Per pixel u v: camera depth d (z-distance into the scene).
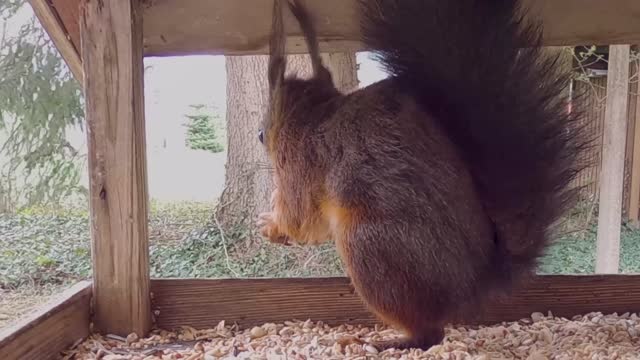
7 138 1.21
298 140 0.39
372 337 0.40
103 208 0.40
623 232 1.56
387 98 0.37
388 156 0.35
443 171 0.35
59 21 0.41
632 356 0.36
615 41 0.43
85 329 0.39
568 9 0.42
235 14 0.42
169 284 0.42
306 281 0.43
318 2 0.42
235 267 1.14
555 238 0.37
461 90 0.35
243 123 1.22
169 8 0.42
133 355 0.37
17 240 1.17
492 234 0.36
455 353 0.36
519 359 0.37
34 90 1.18
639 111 1.58
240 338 0.41
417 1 0.36
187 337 0.41
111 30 0.39
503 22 0.35
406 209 0.34
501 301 0.42
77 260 1.08
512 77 0.35
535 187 0.36
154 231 1.31
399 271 0.34
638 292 0.44
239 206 1.23
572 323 0.42
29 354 0.33
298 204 0.39
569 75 0.36
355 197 0.36
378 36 0.37
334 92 0.41
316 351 0.37
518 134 0.35
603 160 1.14
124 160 0.39
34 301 0.88
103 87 0.39
